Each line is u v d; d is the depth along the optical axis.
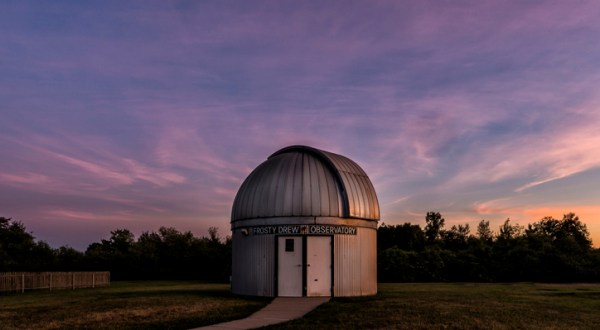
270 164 27.77
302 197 25.86
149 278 61.34
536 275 50.50
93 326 17.22
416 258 51.00
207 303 23.48
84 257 61.69
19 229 62.28
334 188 26.44
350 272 26.31
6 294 35.16
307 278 25.55
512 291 30.66
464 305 21.98
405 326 16.66
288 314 20.11
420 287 36.06
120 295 29.44
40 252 61.47
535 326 16.78
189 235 67.12
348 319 18.27
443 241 68.00
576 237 68.06
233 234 28.62
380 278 50.44
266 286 25.98
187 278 62.06
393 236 63.59
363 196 27.16
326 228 25.83
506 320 17.94
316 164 27.06
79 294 32.31
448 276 51.34
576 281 49.06
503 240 57.59
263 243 26.31
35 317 19.55
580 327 16.75
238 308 21.73
